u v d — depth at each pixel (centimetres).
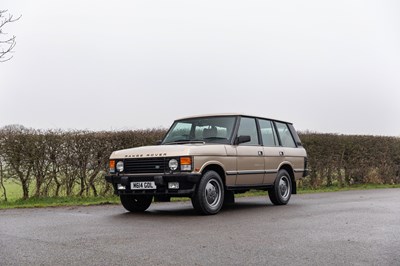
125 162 908
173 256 505
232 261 482
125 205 941
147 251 530
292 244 570
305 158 1204
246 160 980
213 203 894
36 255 510
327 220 784
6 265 467
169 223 757
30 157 1178
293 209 974
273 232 660
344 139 1844
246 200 1247
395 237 616
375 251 528
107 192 1291
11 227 715
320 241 589
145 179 878
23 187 1185
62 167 1228
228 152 935
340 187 1803
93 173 1262
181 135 1017
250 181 997
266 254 514
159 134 1338
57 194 1230
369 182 1962
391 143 2019
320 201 1173
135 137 1298
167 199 905
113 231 674
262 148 1039
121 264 471
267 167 1045
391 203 1084
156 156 870
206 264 470
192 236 628
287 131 1179
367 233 649
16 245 566
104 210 987
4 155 1162
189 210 977
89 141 1251
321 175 1761
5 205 1105
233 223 754
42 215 881
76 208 1030
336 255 508
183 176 844
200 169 861
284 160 1109
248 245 564
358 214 867
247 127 1023
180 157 852
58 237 622
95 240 599
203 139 981
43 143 1194
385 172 2011
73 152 1238
